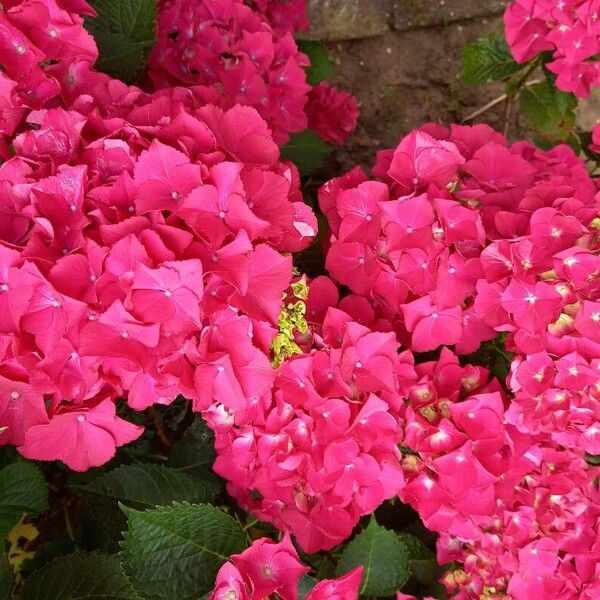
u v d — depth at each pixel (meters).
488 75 0.83
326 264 0.54
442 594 0.63
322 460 0.47
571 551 0.54
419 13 1.00
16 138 0.42
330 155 1.00
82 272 0.38
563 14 0.69
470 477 0.50
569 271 0.47
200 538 0.50
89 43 0.46
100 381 0.42
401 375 0.51
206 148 0.43
